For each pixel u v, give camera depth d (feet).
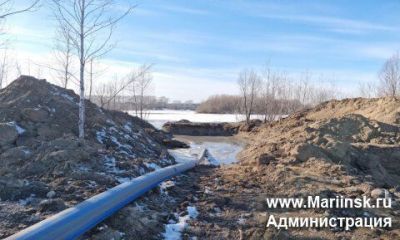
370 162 48.39
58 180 30.01
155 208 28.68
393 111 75.25
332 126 61.62
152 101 260.83
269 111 135.64
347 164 46.68
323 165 43.60
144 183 30.07
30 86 52.24
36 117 45.93
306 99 157.48
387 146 53.52
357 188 35.81
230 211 29.91
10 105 47.42
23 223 22.58
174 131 122.31
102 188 28.89
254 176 40.73
